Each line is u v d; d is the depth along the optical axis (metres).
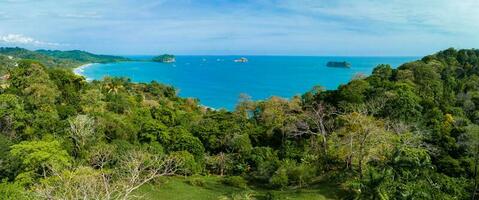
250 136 73.69
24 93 70.56
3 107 58.50
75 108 76.69
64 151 45.78
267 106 85.62
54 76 88.56
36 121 58.81
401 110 62.84
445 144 52.28
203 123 76.75
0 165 42.28
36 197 29.97
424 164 36.75
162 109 82.88
